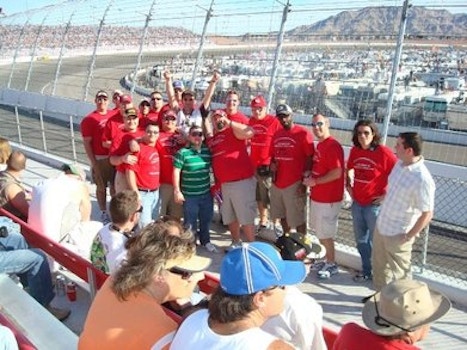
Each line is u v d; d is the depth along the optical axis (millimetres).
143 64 16703
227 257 2066
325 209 5660
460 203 7746
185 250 2615
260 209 7016
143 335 2344
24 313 3266
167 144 6461
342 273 5906
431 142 8562
